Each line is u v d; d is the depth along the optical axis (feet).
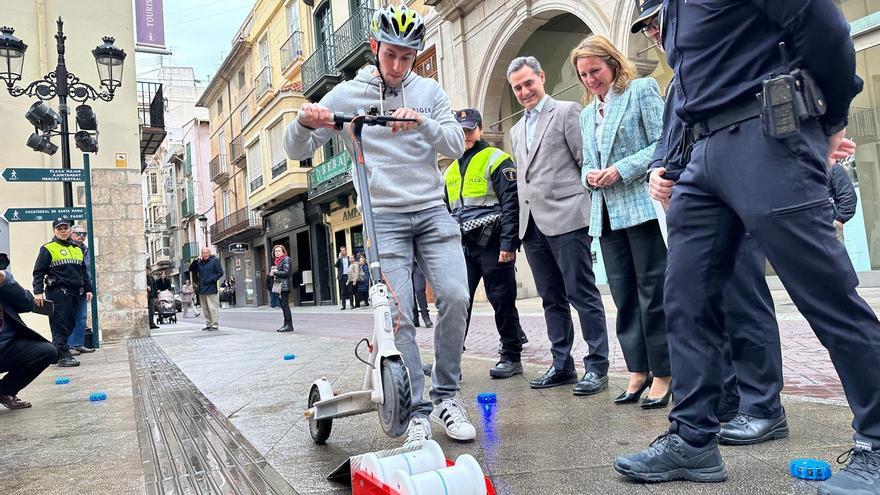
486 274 14.30
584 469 7.48
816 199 5.94
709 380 6.86
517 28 45.52
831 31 5.58
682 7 6.67
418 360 9.01
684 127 7.32
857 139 30.37
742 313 8.38
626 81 11.06
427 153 9.39
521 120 13.15
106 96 31.65
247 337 33.17
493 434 9.38
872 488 5.66
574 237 12.00
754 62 6.13
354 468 6.84
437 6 53.67
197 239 145.48
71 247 24.77
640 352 10.85
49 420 12.99
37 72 34.88
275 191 87.81
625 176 10.28
